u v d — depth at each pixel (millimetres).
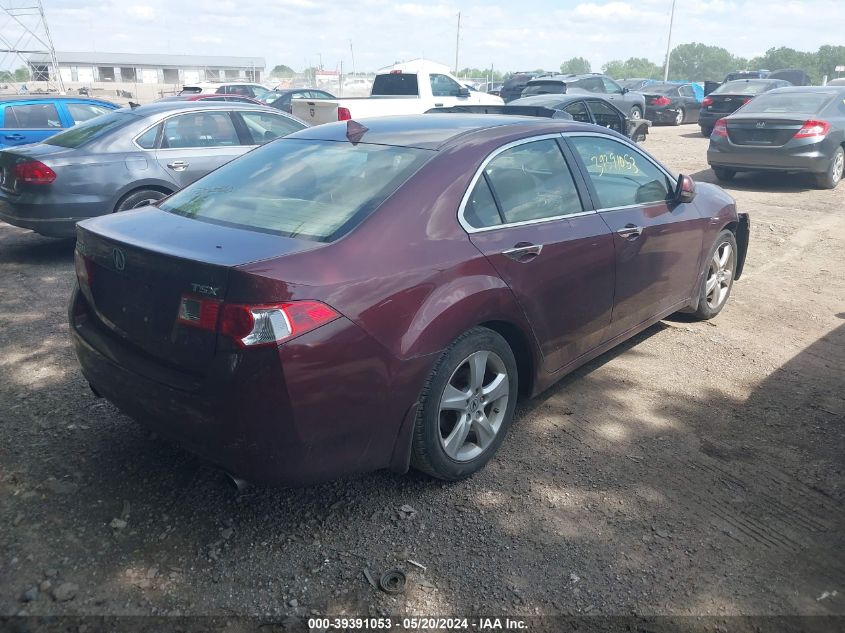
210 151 7578
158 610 2521
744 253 5766
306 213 3045
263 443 2594
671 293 4746
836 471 3461
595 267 3836
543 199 3666
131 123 7215
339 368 2650
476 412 3307
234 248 2732
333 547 2863
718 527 3031
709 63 169250
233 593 2607
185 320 2641
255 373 2510
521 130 3717
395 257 2883
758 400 4207
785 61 146500
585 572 2752
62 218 6789
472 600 2602
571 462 3514
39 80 57469
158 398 2734
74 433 3668
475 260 3148
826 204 10172
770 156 10969
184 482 3266
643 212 4316
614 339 4270
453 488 3281
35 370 4461
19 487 3191
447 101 16656
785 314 5766
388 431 2898
